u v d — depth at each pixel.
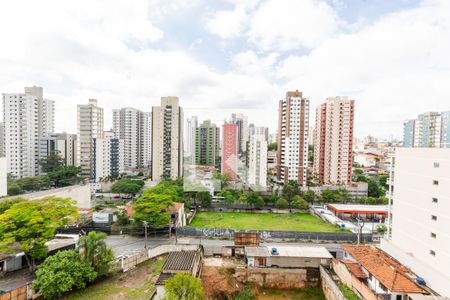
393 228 37.28
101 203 72.31
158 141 94.62
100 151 96.25
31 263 33.44
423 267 30.47
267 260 37.00
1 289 28.55
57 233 44.88
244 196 69.31
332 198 72.25
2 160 57.97
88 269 30.00
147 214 44.34
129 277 32.94
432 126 109.12
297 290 35.81
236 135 89.88
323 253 37.91
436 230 29.86
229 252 40.50
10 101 93.00
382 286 28.56
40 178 79.38
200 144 122.81
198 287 25.25
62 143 103.38
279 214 65.19
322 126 93.00
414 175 33.50
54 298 28.02
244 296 33.59
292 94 88.50
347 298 29.14
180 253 36.03
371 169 124.38
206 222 56.94
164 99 93.75
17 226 31.23
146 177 110.06
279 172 93.50
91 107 96.88
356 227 52.72
